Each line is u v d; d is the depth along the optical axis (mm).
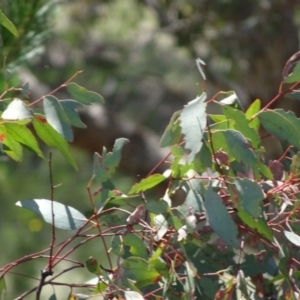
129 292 2672
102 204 2844
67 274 8008
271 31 7266
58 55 8789
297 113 7562
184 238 2707
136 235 2756
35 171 9070
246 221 2664
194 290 2766
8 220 8906
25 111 2758
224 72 8109
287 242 2834
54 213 2861
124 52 9602
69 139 2867
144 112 10367
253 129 2787
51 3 4656
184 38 7574
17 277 8453
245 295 2697
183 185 2766
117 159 2865
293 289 2758
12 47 4426
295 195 2834
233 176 2773
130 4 9117
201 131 2547
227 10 7266
